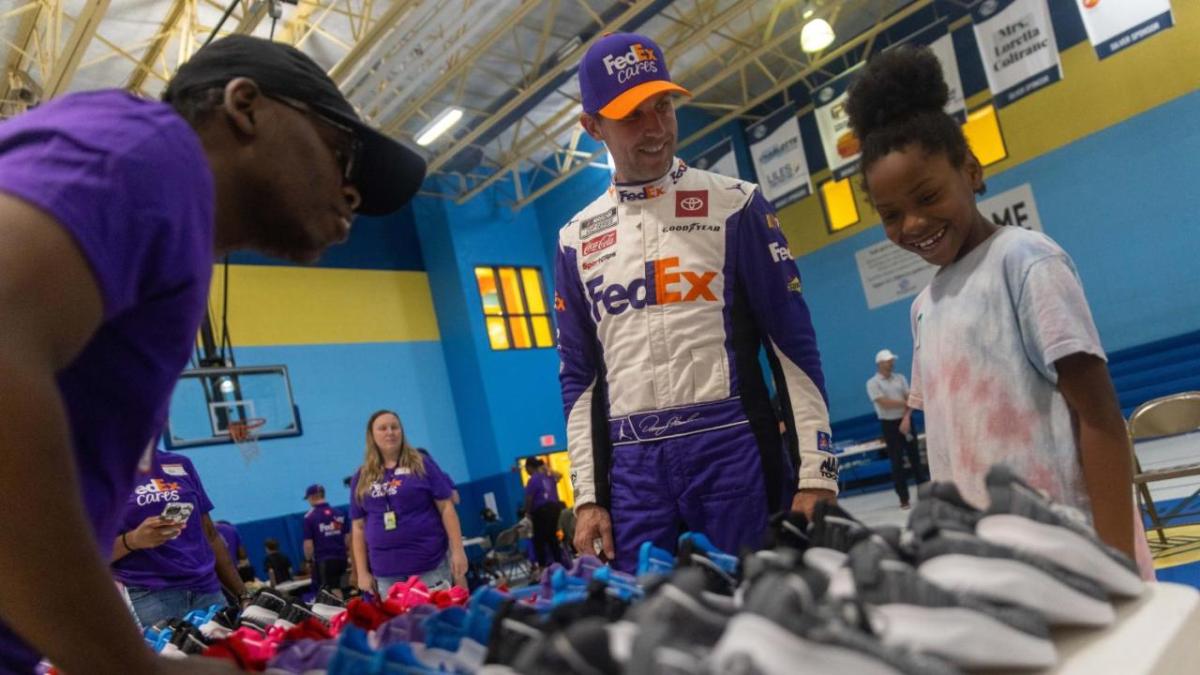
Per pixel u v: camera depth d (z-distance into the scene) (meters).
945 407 1.41
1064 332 1.21
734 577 0.94
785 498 1.78
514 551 11.34
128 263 0.72
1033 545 0.80
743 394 1.81
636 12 9.55
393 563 4.37
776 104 13.69
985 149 11.80
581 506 1.90
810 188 11.57
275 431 11.59
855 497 11.51
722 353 1.81
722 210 1.85
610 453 1.92
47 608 0.66
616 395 1.88
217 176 0.90
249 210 0.94
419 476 4.42
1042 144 11.37
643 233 1.87
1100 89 10.94
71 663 0.69
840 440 12.83
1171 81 10.46
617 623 0.77
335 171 1.00
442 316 14.01
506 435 13.48
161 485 3.25
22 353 0.63
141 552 3.10
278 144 0.92
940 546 0.79
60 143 0.72
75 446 0.80
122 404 0.82
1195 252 10.42
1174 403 4.33
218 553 3.56
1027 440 1.29
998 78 9.85
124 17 8.90
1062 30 11.17
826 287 13.16
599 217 1.95
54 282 0.66
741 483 1.76
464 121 12.45
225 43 0.95
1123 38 9.16
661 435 1.80
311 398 12.41
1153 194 10.65
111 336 0.79
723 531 1.76
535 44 11.10
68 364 0.72
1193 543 4.39
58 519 0.64
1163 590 0.88
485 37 9.62
